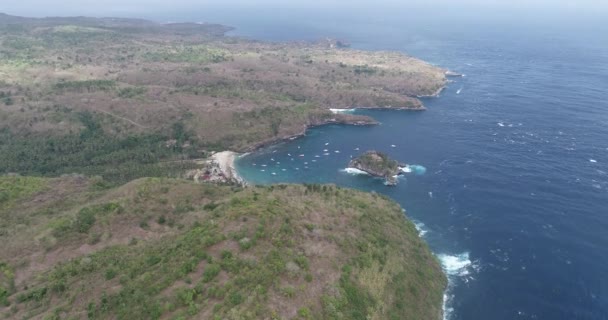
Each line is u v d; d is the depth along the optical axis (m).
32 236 135.50
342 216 148.88
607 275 152.75
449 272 155.62
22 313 103.38
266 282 102.19
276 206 136.25
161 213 153.25
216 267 104.12
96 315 96.88
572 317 135.00
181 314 92.25
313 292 107.19
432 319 127.94
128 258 120.06
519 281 150.88
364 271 124.38
